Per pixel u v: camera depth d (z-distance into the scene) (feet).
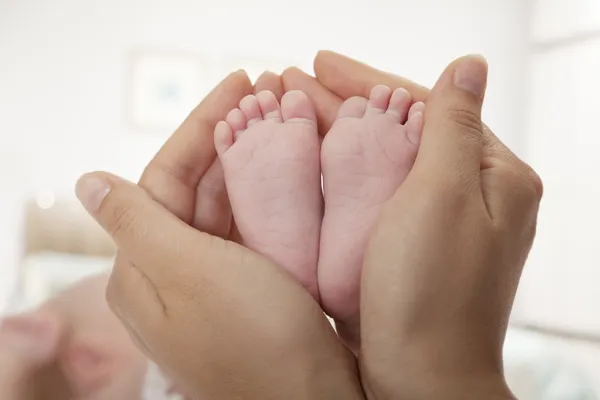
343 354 0.83
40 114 3.01
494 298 0.80
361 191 0.91
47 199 2.65
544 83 3.17
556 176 3.04
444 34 3.41
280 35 3.28
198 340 0.81
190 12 3.19
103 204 0.86
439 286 0.77
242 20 3.24
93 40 3.08
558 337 2.62
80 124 3.07
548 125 3.12
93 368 1.13
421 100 0.97
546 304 2.96
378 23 3.36
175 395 1.08
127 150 3.14
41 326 1.16
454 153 0.81
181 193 0.95
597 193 2.81
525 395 1.62
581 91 2.93
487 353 0.80
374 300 0.78
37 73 3.01
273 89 1.02
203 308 0.81
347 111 0.94
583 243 2.85
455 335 0.78
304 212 0.93
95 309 1.20
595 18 2.85
